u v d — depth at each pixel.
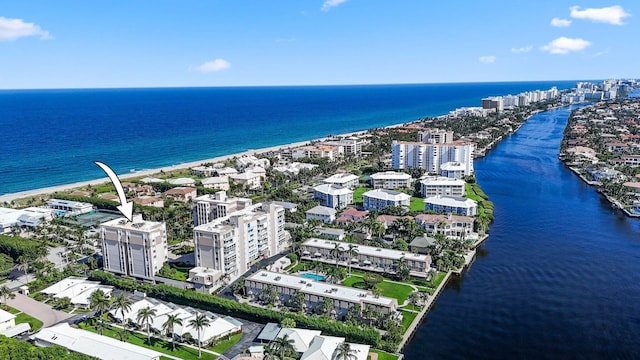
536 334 159.00
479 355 147.75
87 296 182.38
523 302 180.38
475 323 165.88
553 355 147.88
